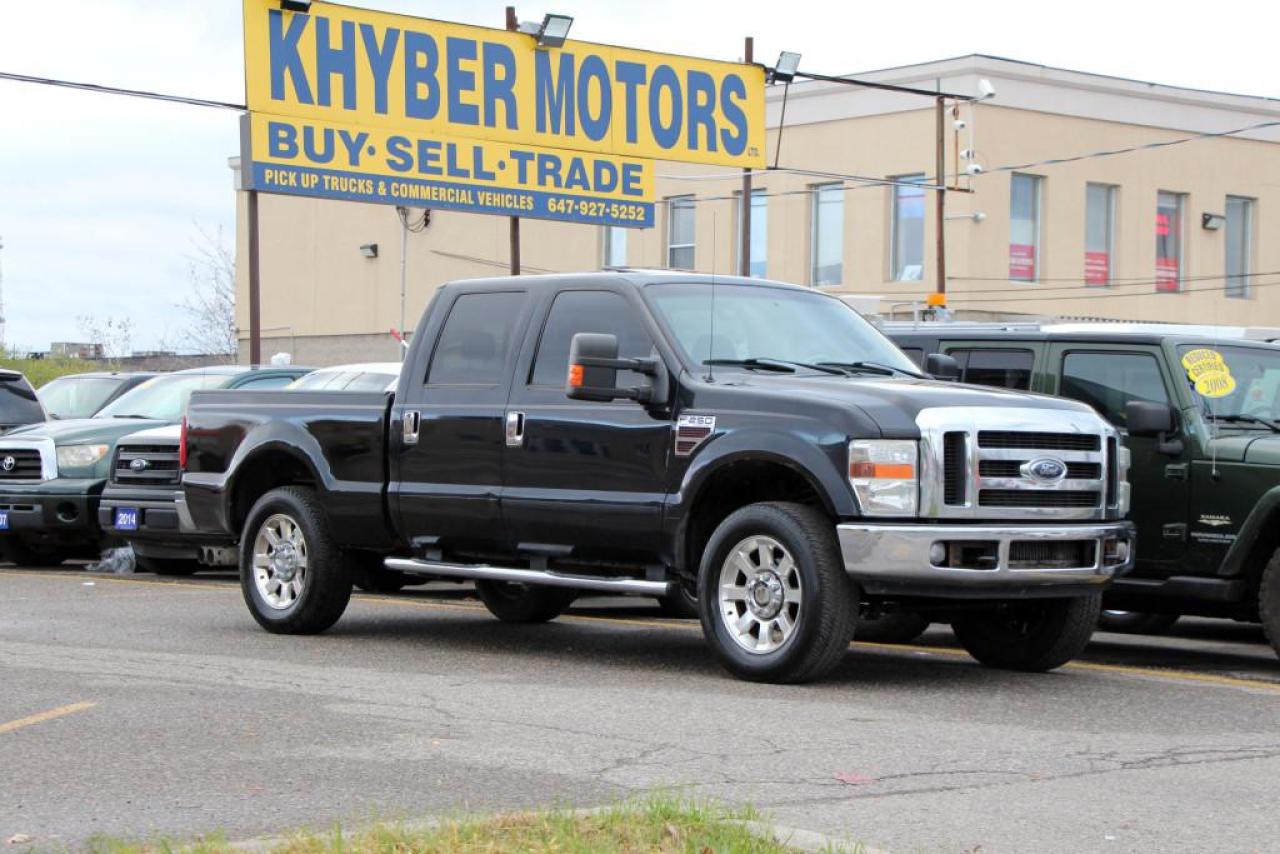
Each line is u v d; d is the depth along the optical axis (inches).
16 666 383.2
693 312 390.0
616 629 472.1
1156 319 1464.1
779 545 352.8
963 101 1312.7
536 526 393.4
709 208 1501.0
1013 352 462.3
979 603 370.6
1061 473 355.3
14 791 256.8
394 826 225.0
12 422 746.2
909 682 368.8
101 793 255.4
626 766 274.2
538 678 369.1
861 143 1398.9
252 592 449.7
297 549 441.7
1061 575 351.3
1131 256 1443.2
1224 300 1515.7
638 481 376.5
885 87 1213.1
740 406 361.7
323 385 609.0
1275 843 229.0
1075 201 1401.3
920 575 338.6
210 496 461.4
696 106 1173.7
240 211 1987.0
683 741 295.3
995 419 349.1
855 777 266.7
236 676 369.1
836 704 335.3
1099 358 442.6
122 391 787.4
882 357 407.2
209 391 469.7
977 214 1334.9
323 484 430.6
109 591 574.6
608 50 1147.9
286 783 261.6
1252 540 403.2
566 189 1140.5
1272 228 1542.8
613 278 396.2
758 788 258.8
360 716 319.3
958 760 281.0
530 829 220.5
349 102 1069.1
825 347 400.5
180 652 409.1
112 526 629.9
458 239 1736.0
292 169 1052.5
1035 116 1374.3
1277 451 401.1
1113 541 364.2
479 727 308.0
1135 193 1444.4
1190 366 426.3
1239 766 279.0
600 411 383.9
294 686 355.3
